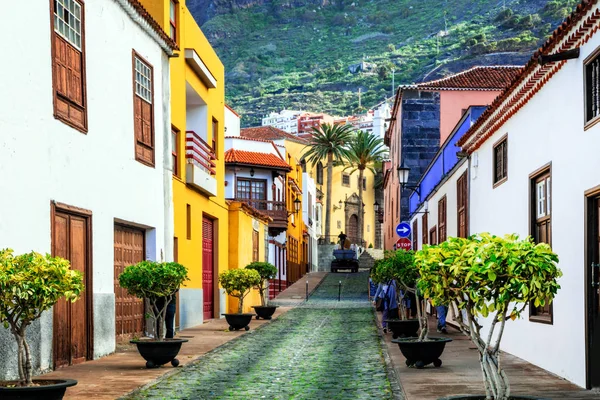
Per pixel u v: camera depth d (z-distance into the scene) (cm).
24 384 846
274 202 4456
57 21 1316
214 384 1145
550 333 1221
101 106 1505
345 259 6438
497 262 718
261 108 16162
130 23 1686
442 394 1004
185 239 2239
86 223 1427
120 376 1212
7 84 1126
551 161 1221
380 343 1777
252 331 2166
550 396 966
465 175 1991
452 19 18488
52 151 1271
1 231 1098
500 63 12338
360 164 7975
